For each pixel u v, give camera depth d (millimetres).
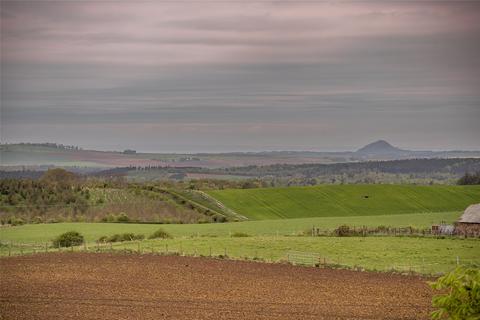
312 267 98562
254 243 128875
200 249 121312
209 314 64125
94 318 62219
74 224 187625
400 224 175250
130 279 86500
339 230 144000
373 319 61781
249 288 79438
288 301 71000
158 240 138000
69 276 89000
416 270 94875
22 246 140625
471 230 138250
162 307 67625
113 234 159125
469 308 23188
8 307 67625
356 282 83812
